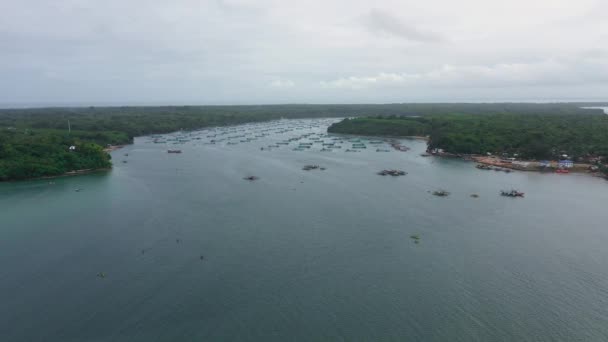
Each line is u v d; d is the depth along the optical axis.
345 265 87.12
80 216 118.00
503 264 87.88
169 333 65.31
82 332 65.62
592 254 92.75
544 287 78.81
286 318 69.06
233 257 90.56
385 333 65.25
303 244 97.50
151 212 121.06
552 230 107.25
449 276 82.75
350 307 72.06
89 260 89.38
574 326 67.31
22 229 107.62
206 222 112.19
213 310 71.25
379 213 120.38
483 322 68.12
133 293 76.44
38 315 69.88
